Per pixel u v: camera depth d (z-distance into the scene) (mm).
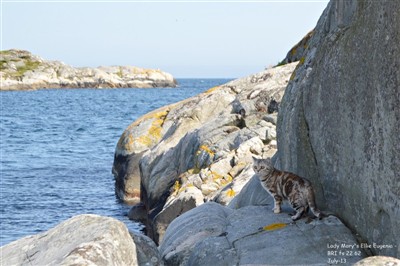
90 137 87812
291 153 18188
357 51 14312
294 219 15727
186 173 34031
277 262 13766
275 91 37000
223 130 35312
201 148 34562
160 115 46656
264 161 16656
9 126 105500
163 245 17453
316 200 16938
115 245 12852
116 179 46969
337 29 16516
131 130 46062
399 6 12375
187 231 17047
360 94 13992
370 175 13586
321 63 16656
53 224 37344
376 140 13219
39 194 45906
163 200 35875
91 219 13953
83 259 11805
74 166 59688
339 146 15281
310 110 17078
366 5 14289
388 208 12828
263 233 15273
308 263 13594
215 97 41500
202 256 14789
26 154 68625
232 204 22516
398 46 12297
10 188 47969
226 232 16000
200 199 30031
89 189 48406
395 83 12320
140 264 14156
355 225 14664
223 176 31266
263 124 34125
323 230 14828
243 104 36875
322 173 16484
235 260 14219
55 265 11844
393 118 12422
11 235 34594
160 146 39938
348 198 14938
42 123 111375
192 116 41188
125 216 40000
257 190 20484
